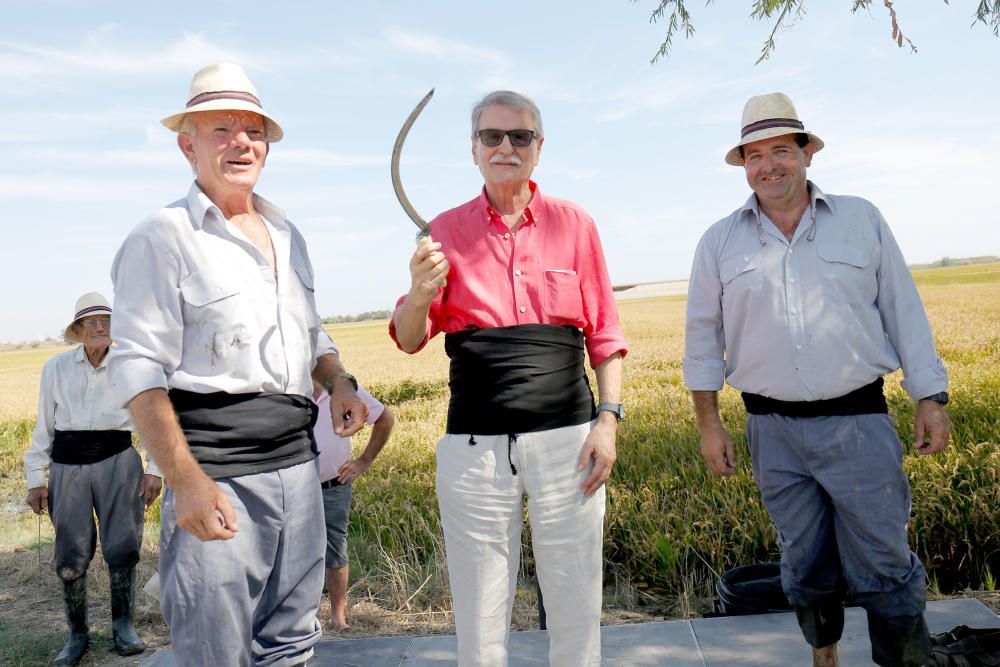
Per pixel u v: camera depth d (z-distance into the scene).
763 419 2.93
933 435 2.80
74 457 4.59
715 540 5.34
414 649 3.85
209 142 2.27
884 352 2.80
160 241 2.19
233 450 2.21
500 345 2.44
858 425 2.75
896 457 2.76
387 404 13.34
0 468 11.62
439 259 2.31
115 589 4.70
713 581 5.27
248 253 2.31
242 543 2.20
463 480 2.45
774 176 2.85
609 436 2.50
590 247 2.59
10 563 6.64
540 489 2.43
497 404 2.42
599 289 2.62
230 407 2.22
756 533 5.28
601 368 2.62
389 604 5.29
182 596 2.12
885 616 2.73
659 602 5.17
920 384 2.80
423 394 13.82
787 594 2.96
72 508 4.58
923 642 2.74
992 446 5.55
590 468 2.50
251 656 2.29
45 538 7.51
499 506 2.44
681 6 4.75
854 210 2.86
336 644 3.95
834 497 2.76
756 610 3.93
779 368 2.82
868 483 2.71
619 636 3.69
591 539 2.47
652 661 3.42
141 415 2.08
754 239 2.93
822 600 2.89
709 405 3.15
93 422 4.57
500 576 2.48
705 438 3.16
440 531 6.21
